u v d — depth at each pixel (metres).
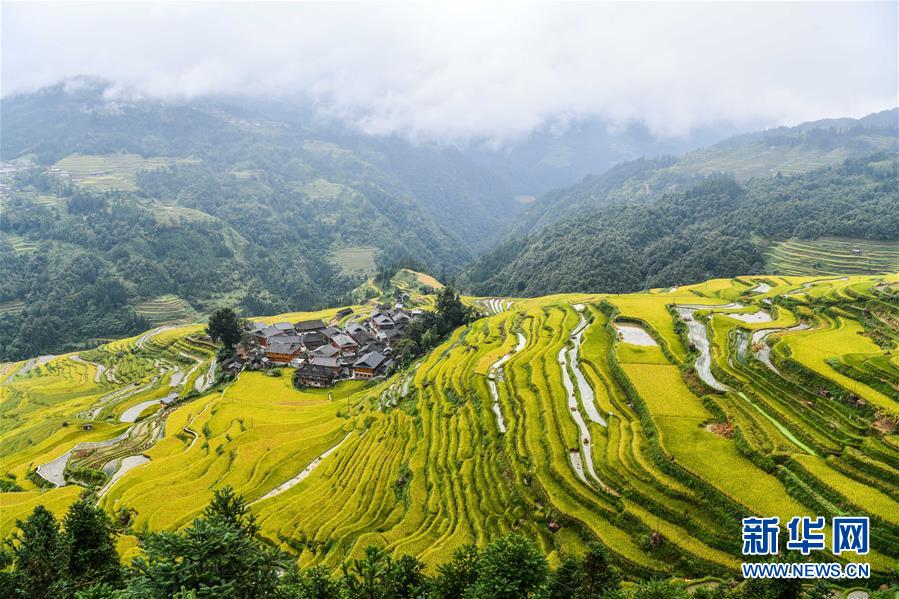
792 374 52.56
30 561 33.59
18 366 158.75
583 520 41.47
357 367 111.88
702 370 59.97
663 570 35.84
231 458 70.44
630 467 45.03
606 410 55.69
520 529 43.81
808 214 188.38
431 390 78.19
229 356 130.38
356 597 31.55
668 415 51.03
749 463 42.56
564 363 72.44
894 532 32.59
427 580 33.28
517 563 29.66
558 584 30.81
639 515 39.97
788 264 159.75
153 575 25.55
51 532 35.59
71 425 96.88
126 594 25.39
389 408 79.44
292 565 34.53
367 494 55.94
